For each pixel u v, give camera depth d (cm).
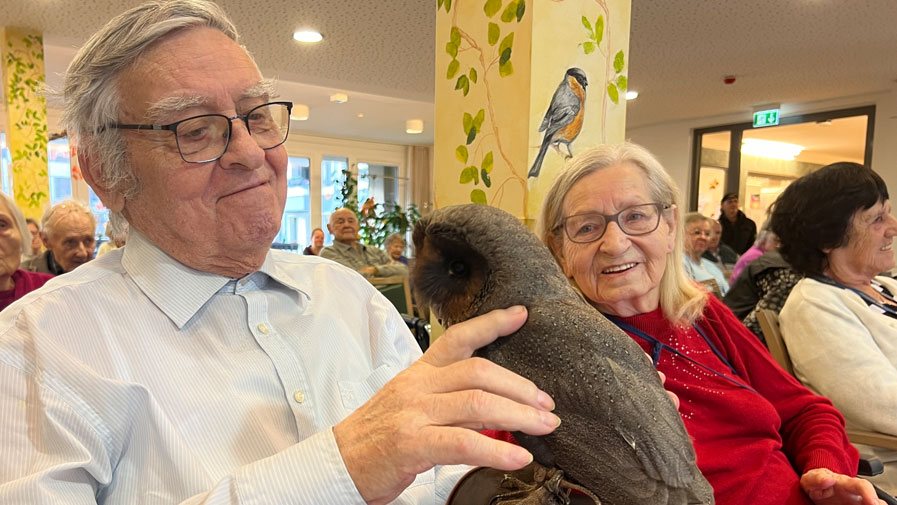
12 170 409
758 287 242
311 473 69
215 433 88
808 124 646
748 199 719
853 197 191
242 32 394
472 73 188
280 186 102
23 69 396
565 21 174
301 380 98
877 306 194
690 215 436
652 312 143
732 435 132
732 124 714
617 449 78
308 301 112
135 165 90
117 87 88
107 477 82
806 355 188
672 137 762
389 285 348
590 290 139
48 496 73
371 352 116
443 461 64
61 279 96
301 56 455
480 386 67
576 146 182
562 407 78
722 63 471
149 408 85
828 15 362
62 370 82
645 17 367
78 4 344
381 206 1052
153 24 87
